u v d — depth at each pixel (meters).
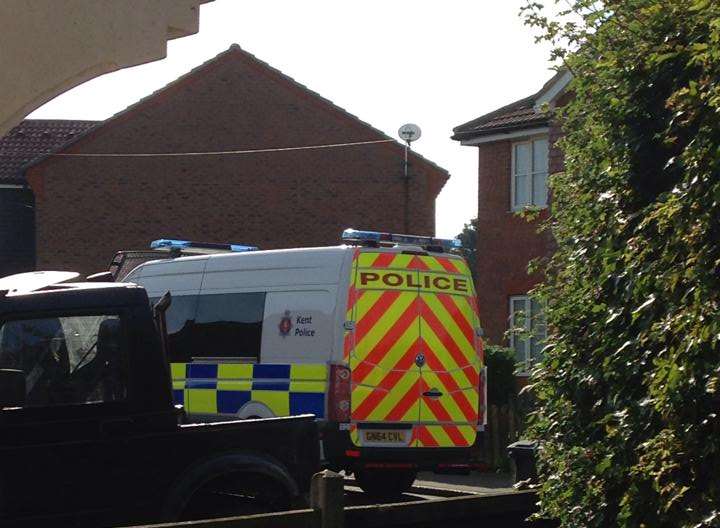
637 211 5.94
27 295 7.54
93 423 7.46
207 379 14.16
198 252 16.97
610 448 5.82
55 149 38.91
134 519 7.45
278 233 39.06
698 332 5.09
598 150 6.24
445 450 13.33
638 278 5.62
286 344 13.37
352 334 12.89
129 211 38.81
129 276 15.51
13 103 5.90
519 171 29.58
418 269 13.42
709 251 5.16
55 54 5.96
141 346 7.66
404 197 39.19
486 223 30.34
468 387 13.61
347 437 12.73
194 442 7.63
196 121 39.03
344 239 13.48
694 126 5.68
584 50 6.41
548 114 6.79
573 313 6.26
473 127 30.25
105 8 6.04
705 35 5.61
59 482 7.31
